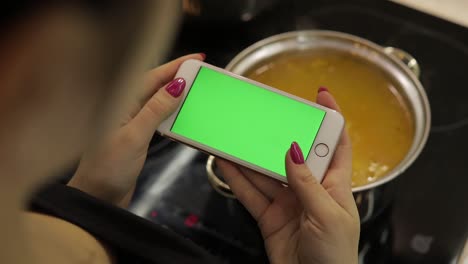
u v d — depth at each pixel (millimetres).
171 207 625
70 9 171
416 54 736
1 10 162
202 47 752
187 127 540
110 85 192
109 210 428
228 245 602
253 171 547
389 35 754
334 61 675
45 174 199
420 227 610
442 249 595
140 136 528
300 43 666
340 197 500
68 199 425
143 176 644
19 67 169
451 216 614
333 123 534
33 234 330
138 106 541
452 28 753
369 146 615
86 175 524
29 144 181
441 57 730
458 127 673
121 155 525
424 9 773
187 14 735
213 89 550
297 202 553
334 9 777
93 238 421
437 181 636
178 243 430
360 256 594
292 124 540
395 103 639
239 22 756
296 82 664
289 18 772
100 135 210
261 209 571
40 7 167
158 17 187
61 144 192
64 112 184
